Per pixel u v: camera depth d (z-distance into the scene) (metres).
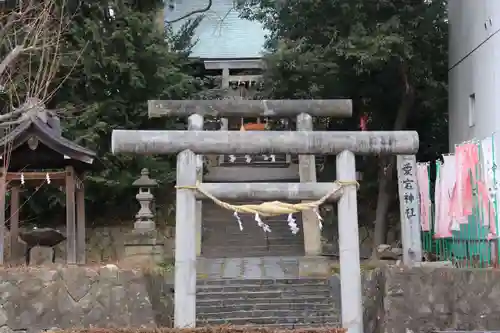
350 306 9.35
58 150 11.84
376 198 19.52
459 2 16.89
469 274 10.71
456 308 10.56
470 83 15.96
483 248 12.17
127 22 17.30
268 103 16.16
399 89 18.47
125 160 16.97
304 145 9.57
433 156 19.73
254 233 17.80
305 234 16.02
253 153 9.59
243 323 11.49
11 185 13.31
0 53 13.79
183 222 9.33
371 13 17.17
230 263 14.50
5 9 14.73
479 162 12.16
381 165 18.23
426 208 14.63
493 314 10.50
